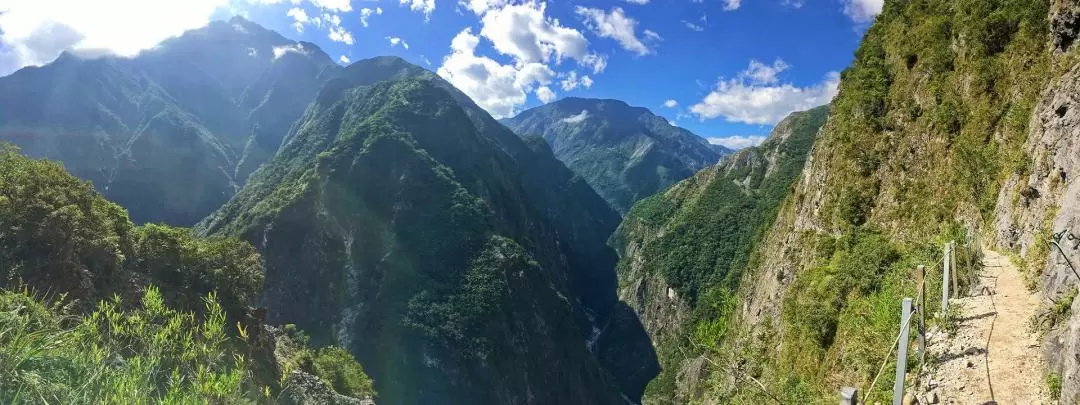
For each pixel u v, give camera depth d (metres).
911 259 17.75
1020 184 15.66
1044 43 18.62
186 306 27.58
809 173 39.41
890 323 12.95
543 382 98.50
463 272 102.06
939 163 22.28
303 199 107.25
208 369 6.78
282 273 101.81
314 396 28.25
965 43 23.50
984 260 14.79
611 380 118.81
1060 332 8.34
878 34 35.19
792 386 15.37
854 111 31.52
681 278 121.31
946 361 10.08
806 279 25.77
